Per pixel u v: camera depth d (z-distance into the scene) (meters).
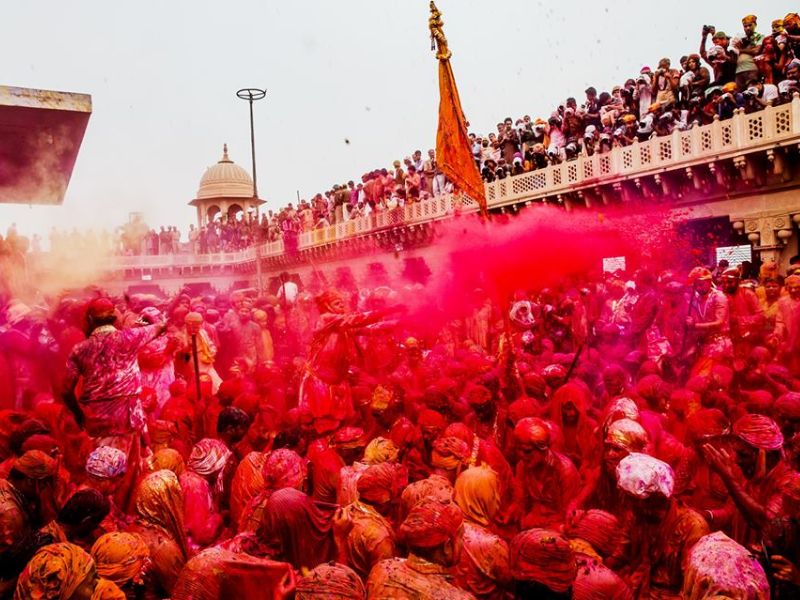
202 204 56.06
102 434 5.75
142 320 6.38
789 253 15.87
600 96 19.83
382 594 3.11
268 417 6.11
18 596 2.81
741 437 4.42
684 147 16.70
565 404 5.94
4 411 6.39
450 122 8.17
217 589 3.52
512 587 3.92
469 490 4.40
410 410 6.67
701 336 8.47
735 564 3.06
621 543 3.85
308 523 4.05
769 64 15.16
